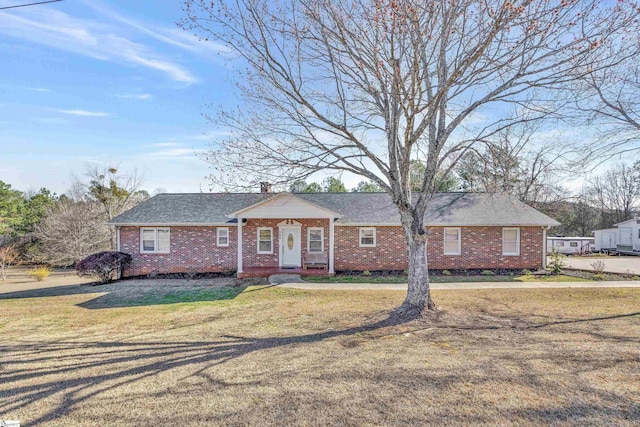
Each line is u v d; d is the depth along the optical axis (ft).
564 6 21.40
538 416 13.70
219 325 29.48
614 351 21.21
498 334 25.22
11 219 106.22
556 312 32.14
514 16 20.99
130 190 99.86
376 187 118.93
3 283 67.67
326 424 13.38
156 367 19.67
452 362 19.61
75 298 44.52
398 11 23.00
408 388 16.35
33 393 16.42
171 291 47.65
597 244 119.85
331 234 58.49
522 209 64.54
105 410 14.73
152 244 63.31
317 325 28.66
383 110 31.07
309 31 28.02
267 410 14.53
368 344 23.22
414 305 31.07
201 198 70.95
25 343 25.03
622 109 33.94
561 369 18.42
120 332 27.86
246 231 63.77
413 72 24.99
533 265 62.23
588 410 14.11
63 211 94.94
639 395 15.38
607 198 143.33
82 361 20.86
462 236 62.23
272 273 58.75
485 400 15.06
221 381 17.56
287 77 28.86
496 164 32.96
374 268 62.69
